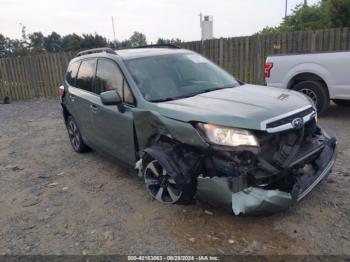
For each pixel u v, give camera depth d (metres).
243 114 3.34
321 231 3.37
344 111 8.12
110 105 4.39
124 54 4.90
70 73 6.34
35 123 9.74
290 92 4.24
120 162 4.88
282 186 3.29
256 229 3.47
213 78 4.80
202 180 3.31
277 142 3.37
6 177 5.69
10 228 4.02
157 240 3.47
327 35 10.16
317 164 3.72
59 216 4.18
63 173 5.56
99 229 3.79
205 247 3.29
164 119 3.70
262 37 11.20
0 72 15.23
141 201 4.30
